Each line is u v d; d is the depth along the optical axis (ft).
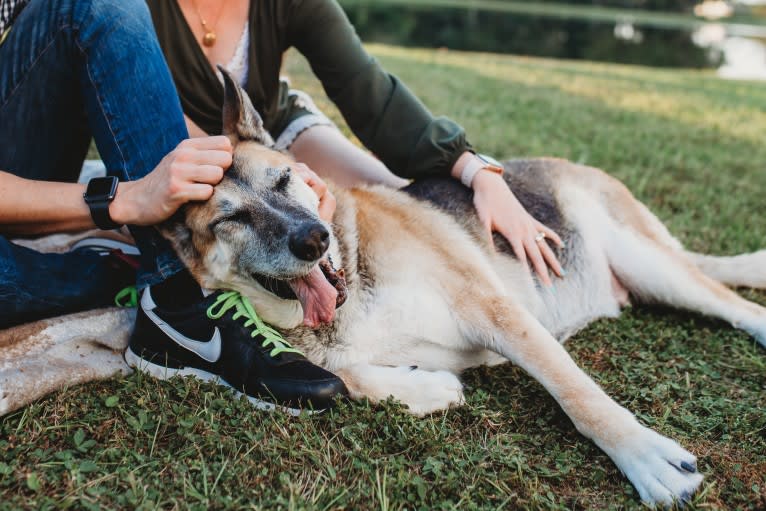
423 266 8.41
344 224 8.35
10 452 6.02
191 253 7.36
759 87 44.42
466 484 6.15
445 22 83.41
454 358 8.57
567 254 10.19
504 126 20.26
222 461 6.08
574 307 10.03
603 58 69.72
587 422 6.94
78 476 5.71
